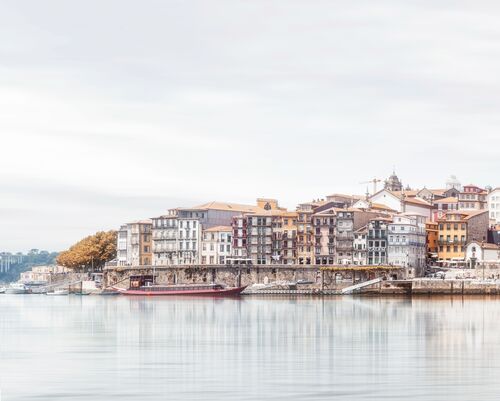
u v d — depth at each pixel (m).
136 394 123.81
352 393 123.25
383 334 199.88
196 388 127.69
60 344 183.12
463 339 187.50
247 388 127.31
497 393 122.88
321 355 161.12
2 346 179.62
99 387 129.00
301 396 121.56
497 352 164.12
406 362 151.00
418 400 118.50
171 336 198.62
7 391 126.25
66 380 134.75
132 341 188.25
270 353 164.62
